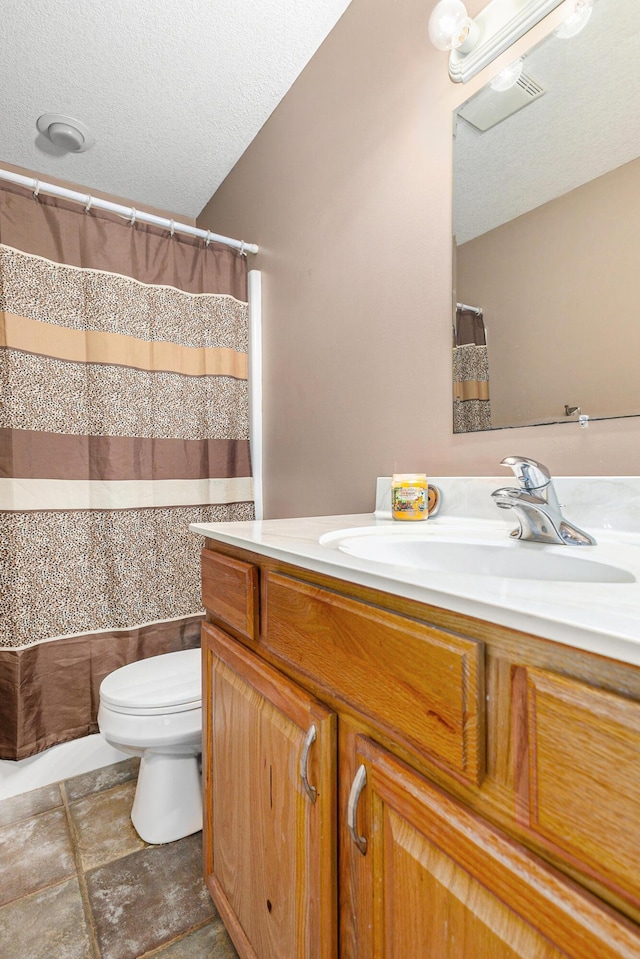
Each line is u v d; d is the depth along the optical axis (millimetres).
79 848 1207
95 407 1538
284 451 1654
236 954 927
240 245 1791
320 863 580
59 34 1320
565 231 826
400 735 467
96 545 1542
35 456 1439
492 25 924
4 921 996
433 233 1063
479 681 390
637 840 283
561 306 833
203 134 1729
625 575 547
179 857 1179
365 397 1272
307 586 631
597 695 308
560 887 324
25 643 1398
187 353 1740
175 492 1686
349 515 1214
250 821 780
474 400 986
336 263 1369
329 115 1379
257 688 747
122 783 1491
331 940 573
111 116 1620
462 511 977
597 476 778
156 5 1250
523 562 715
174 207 2186
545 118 852
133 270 1620
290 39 1375
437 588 427
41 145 1739
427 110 1070
